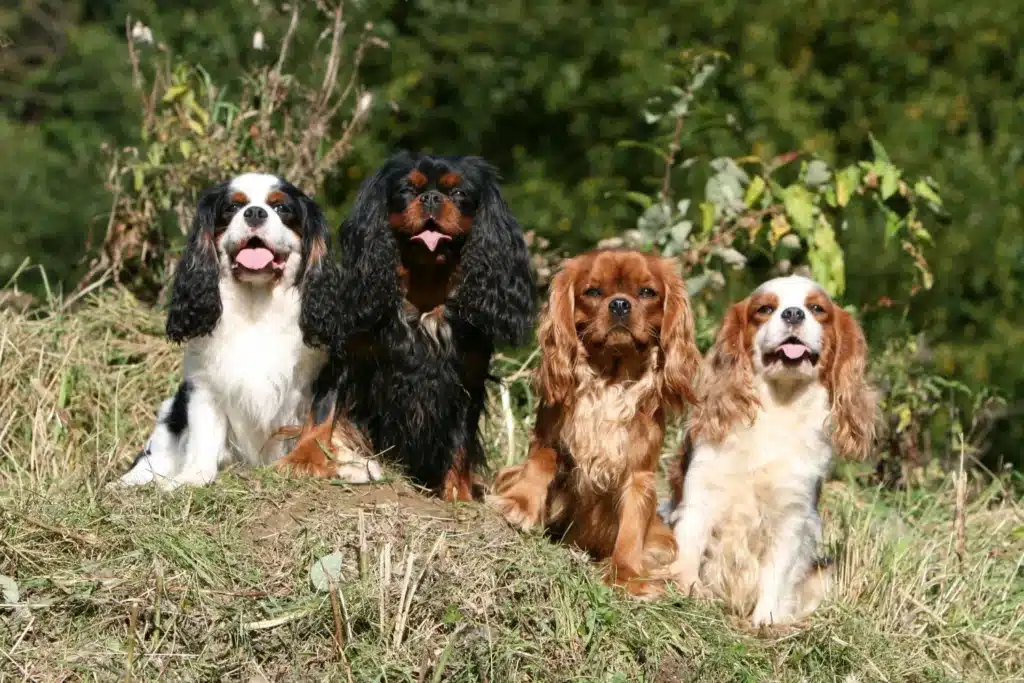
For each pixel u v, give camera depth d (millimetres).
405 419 7199
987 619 7281
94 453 7828
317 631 5871
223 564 6070
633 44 16094
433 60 17188
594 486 7102
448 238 7086
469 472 7316
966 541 8195
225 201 7207
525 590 6238
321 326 7227
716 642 6480
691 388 7152
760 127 15445
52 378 8523
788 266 10055
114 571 6000
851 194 10172
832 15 16141
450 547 6297
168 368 9117
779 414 7426
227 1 16438
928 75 16172
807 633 6660
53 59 20891
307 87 11578
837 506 8617
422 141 17266
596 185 15906
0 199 18375
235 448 7387
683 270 9922
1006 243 14742
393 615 5965
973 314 14844
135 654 5699
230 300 7195
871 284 14211
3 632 5773
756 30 15984
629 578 6809
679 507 7551
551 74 16344
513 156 17156
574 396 7125
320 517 6344
